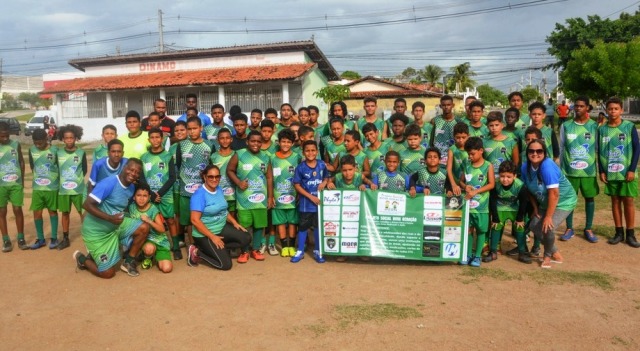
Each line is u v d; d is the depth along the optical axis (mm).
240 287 5484
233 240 6414
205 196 6250
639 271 5879
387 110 37531
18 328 4484
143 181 6113
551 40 39219
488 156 6984
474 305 4883
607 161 6988
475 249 6574
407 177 6691
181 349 4043
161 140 6680
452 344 4062
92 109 30734
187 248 7262
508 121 7387
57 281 5770
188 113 7996
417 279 5711
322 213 6414
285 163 6664
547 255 6129
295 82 27109
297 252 6559
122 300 5133
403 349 3984
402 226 6316
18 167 7164
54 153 7262
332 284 5555
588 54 30375
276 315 4680
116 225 5777
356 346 4047
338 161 7105
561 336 4203
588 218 7223
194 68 29906
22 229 7309
